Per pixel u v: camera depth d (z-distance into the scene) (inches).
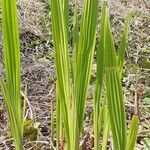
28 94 33.1
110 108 10.5
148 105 30.9
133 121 10.5
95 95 13.2
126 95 32.8
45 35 44.4
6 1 10.6
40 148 24.5
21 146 12.8
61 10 10.9
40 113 29.6
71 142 12.3
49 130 27.9
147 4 50.8
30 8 48.6
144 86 34.5
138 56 41.3
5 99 12.3
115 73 10.3
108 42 10.2
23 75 36.5
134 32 44.9
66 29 11.2
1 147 25.4
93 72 34.7
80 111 12.4
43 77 36.4
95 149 13.8
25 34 44.4
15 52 11.3
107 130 13.5
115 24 46.6
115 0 50.6
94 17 11.4
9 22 10.9
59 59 11.4
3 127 27.9
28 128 25.9
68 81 11.8
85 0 11.5
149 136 27.0
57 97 14.7
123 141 10.7
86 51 11.7
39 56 40.6
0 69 34.7
